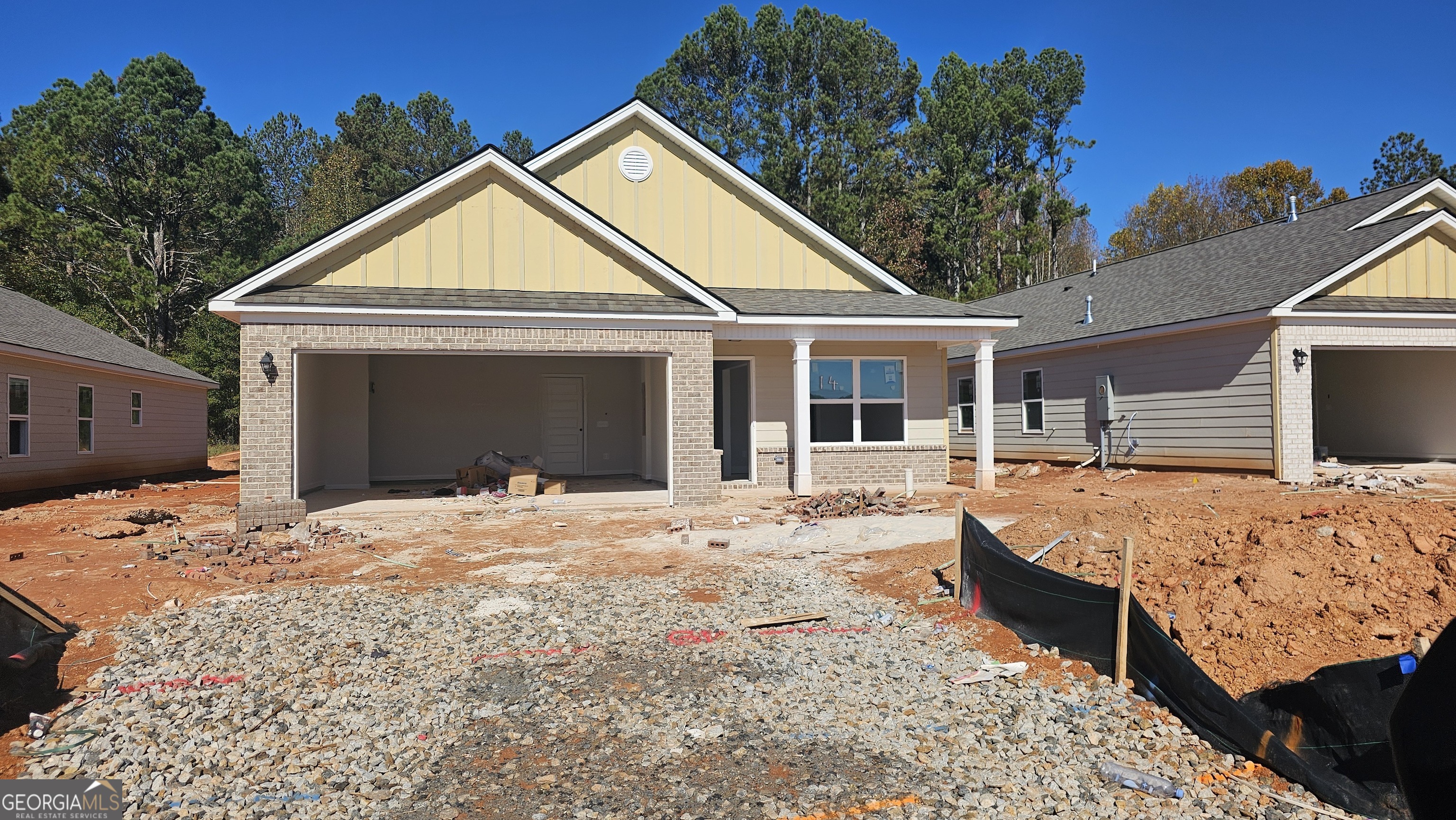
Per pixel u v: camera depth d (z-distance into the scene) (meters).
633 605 7.44
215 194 39.34
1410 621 4.99
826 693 5.38
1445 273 15.20
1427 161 51.28
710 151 16.56
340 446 16.47
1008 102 45.16
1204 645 5.42
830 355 16.09
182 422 24.70
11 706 5.16
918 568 8.19
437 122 57.59
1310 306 14.08
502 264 13.37
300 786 4.18
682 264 16.69
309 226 46.38
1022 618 6.18
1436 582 5.21
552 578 8.52
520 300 13.01
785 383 15.93
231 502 16.38
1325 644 5.04
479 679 5.65
